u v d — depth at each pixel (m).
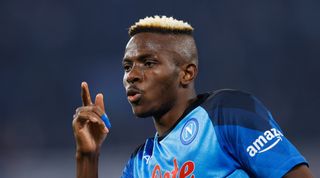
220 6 75.31
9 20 75.19
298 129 64.25
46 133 66.62
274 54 72.38
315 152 56.62
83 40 76.19
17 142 63.66
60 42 75.31
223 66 71.69
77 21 76.56
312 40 72.94
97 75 74.00
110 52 76.38
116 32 77.06
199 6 76.25
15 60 73.94
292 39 73.12
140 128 65.56
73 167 58.81
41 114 69.06
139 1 78.19
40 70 73.25
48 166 58.91
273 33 73.56
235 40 73.62
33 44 74.81
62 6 76.50
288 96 68.50
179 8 76.94
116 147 62.50
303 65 71.69
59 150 64.00
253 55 72.50
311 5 73.94
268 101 69.06
